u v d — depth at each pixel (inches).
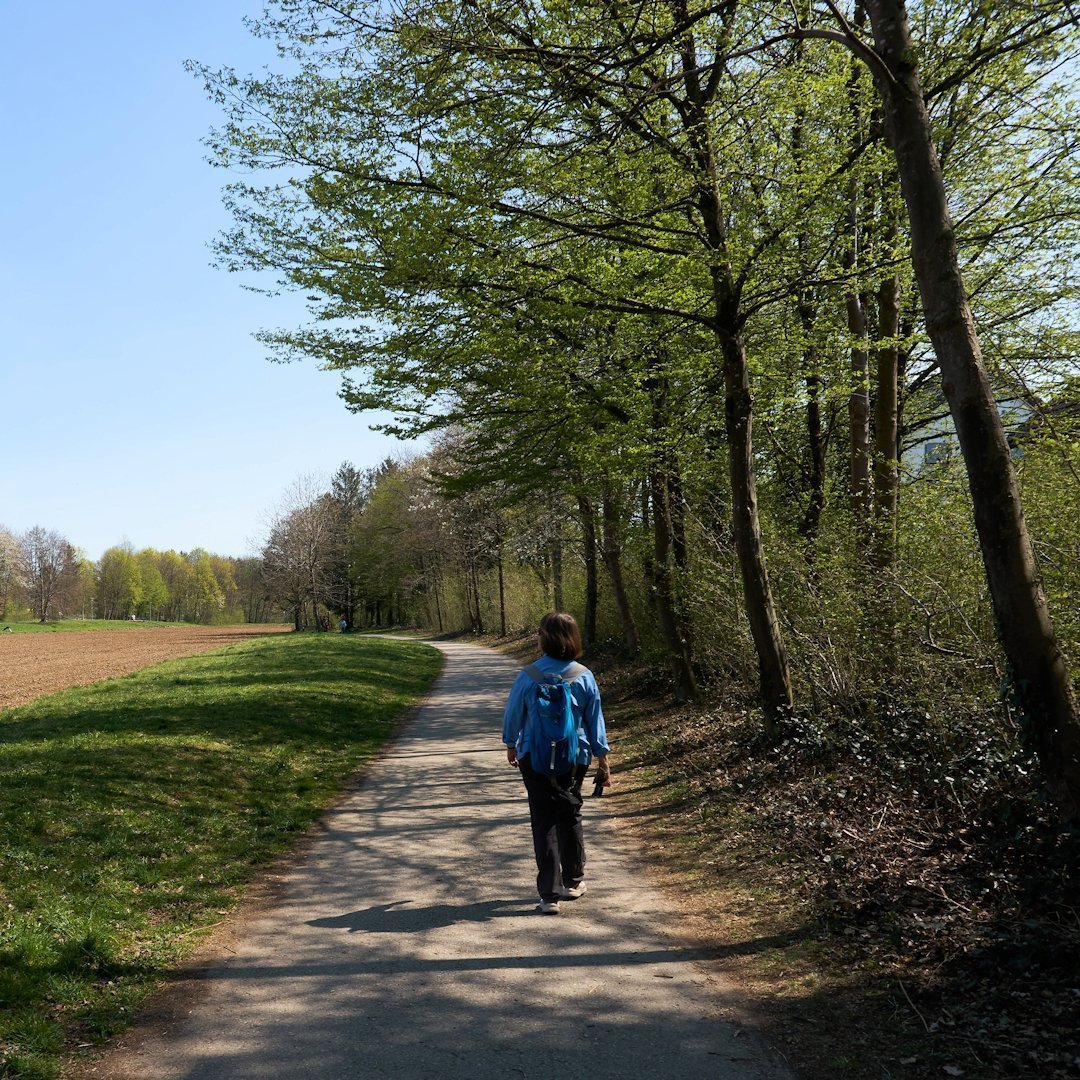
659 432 454.3
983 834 204.5
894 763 261.0
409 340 396.8
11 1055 135.1
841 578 344.8
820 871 217.0
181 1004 157.4
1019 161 414.0
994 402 188.1
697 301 381.4
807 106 344.5
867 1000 149.6
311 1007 154.0
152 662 1455.5
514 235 351.9
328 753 453.7
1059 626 237.1
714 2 305.7
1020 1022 134.6
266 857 264.2
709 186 338.6
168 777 351.3
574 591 1133.1
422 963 174.1
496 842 276.2
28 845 245.9
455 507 1382.9
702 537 478.3
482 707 674.8
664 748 431.8
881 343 390.0
